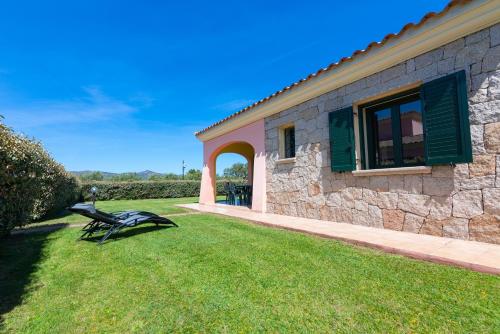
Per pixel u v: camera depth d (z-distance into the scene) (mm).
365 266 3451
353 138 6207
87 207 5465
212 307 2590
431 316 2264
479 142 4195
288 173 8219
